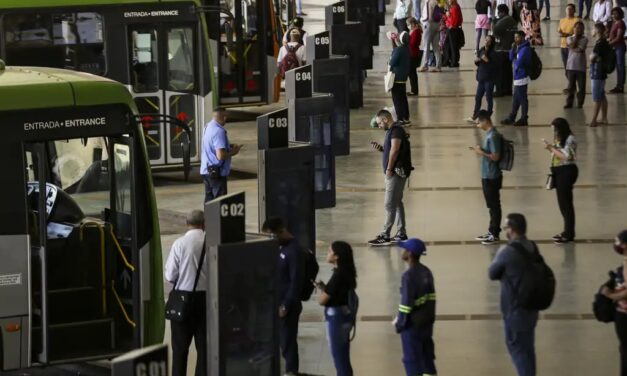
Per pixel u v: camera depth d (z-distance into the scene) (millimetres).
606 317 34250
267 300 31203
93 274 37375
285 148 40156
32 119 35562
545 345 39312
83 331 37094
